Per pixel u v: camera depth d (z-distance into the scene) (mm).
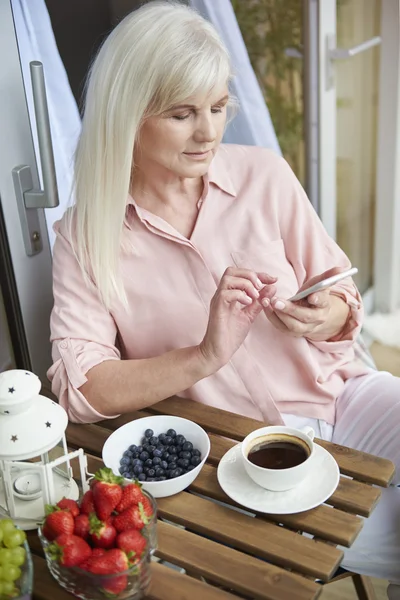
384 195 2838
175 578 1024
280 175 1559
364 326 2904
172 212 1469
